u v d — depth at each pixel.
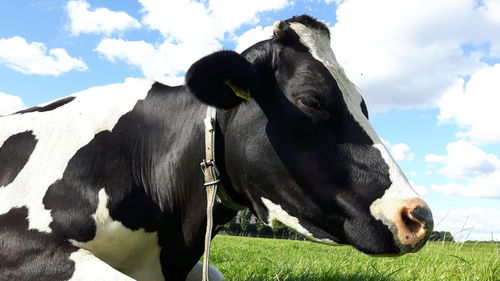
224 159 0.95
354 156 0.85
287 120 0.88
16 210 0.95
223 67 0.84
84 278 0.85
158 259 1.02
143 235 0.99
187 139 0.99
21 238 0.91
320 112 0.86
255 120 0.90
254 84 0.86
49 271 0.87
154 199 1.02
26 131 1.07
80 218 0.94
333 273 1.59
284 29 0.92
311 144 0.86
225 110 0.87
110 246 0.96
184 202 1.00
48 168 0.99
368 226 0.82
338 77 0.89
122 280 0.83
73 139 1.03
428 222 0.79
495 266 1.53
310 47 0.92
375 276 1.56
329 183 0.85
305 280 1.54
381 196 0.82
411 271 1.66
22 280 0.88
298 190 0.87
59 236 0.92
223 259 2.44
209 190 0.94
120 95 1.10
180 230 1.02
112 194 0.97
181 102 1.04
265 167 0.89
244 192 0.94
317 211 0.86
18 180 1.00
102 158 1.00
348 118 0.87
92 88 1.17
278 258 2.67
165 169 1.01
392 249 0.80
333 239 0.87
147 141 1.04
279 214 0.90
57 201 0.95
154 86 1.11
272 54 0.92
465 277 1.50
